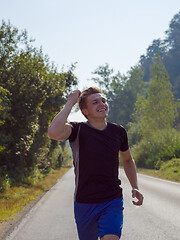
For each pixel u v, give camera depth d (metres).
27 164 20.58
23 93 16.83
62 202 10.79
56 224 7.13
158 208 8.63
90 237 2.87
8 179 14.09
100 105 2.82
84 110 2.89
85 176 2.77
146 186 14.70
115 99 94.69
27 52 16.75
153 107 52.03
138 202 3.04
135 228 6.38
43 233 6.28
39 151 22.16
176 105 53.00
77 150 2.78
